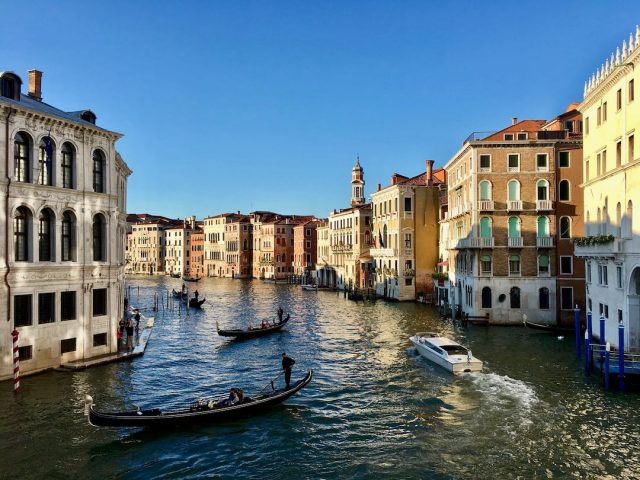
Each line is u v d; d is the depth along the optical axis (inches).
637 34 864.9
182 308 2038.6
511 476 546.9
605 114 1036.5
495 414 717.9
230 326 1558.8
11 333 805.9
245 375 941.2
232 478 549.3
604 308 1056.2
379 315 1768.0
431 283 2194.9
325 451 613.6
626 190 922.7
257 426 687.1
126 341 1155.3
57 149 893.8
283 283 3695.9
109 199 996.6
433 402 775.1
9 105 800.3
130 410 724.7
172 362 1024.2
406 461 585.6
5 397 756.0
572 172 1421.0
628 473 548.4
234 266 4414.4
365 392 832.3
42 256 879.7
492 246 1428.4
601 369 870.4
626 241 915.4
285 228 4133.9
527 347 1142.3
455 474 553.3
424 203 2206.0
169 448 614.9
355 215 2773.1
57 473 547.2
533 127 1569.9
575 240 1137.4
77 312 933.8
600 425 672.4
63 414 697.0
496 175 1439.5
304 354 1127.0
